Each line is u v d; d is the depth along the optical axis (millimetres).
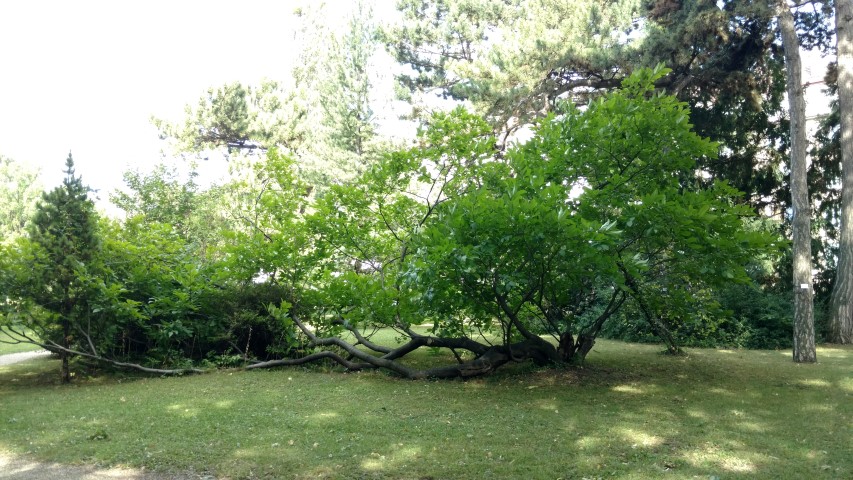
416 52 25781
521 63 17922
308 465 5160
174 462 5285
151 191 19672
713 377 9906
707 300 11078
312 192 30359
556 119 10539
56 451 5648
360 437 6055
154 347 11508
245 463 5230
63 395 8773
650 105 9477
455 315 11156
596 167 9852
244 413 7188
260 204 14328
